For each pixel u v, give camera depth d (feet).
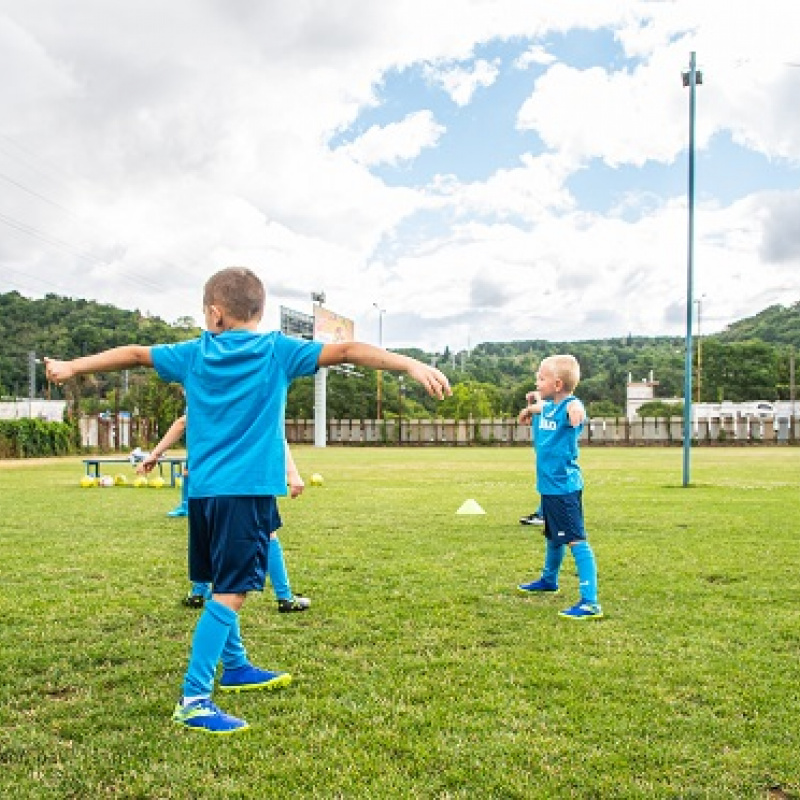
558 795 7.35
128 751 8.35
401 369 9.10
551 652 11.90
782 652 11.91
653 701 9.80
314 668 11.08
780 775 7.77
